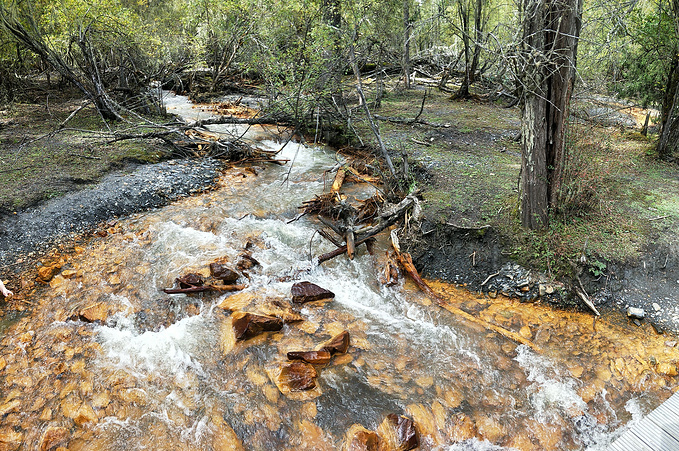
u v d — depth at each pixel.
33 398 3.71
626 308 4.62
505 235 5.37
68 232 6.09
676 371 3.91
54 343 4.30
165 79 16.89
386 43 15.51
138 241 6.05
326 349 4.14
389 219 6.13
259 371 4.00
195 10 16.20
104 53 14.27
